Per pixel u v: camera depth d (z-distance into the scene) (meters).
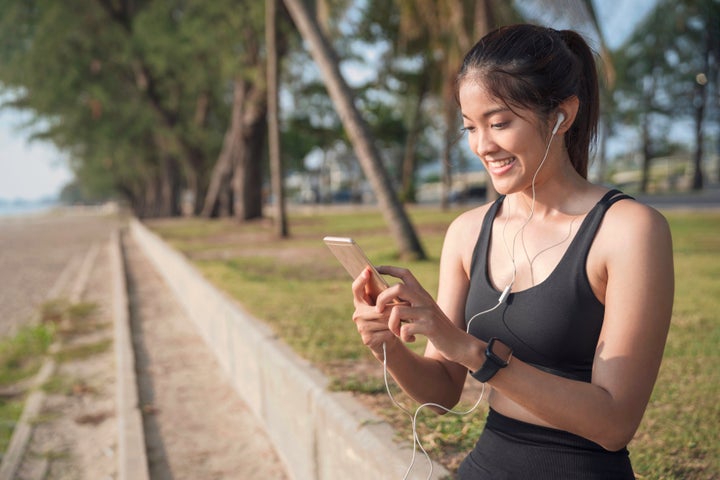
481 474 1.36
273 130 14.14
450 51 10.34
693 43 19.20
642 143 36.25
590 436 1.15
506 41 1.26
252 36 17.81
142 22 20.86
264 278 7.72
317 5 9.71
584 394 1.13
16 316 9.74
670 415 2.92
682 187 37.03
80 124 29.36
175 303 9.09
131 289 10.65
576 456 1.25
